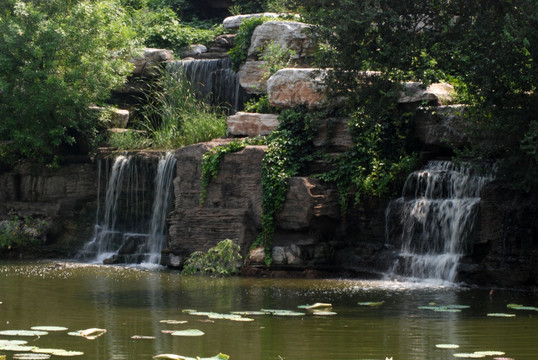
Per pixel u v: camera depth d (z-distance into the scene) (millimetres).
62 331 9266
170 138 21000
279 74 18344
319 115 17312
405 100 16469
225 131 20328
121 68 22406
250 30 22594
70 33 21031
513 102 13734
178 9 32531
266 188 16297
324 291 13156
